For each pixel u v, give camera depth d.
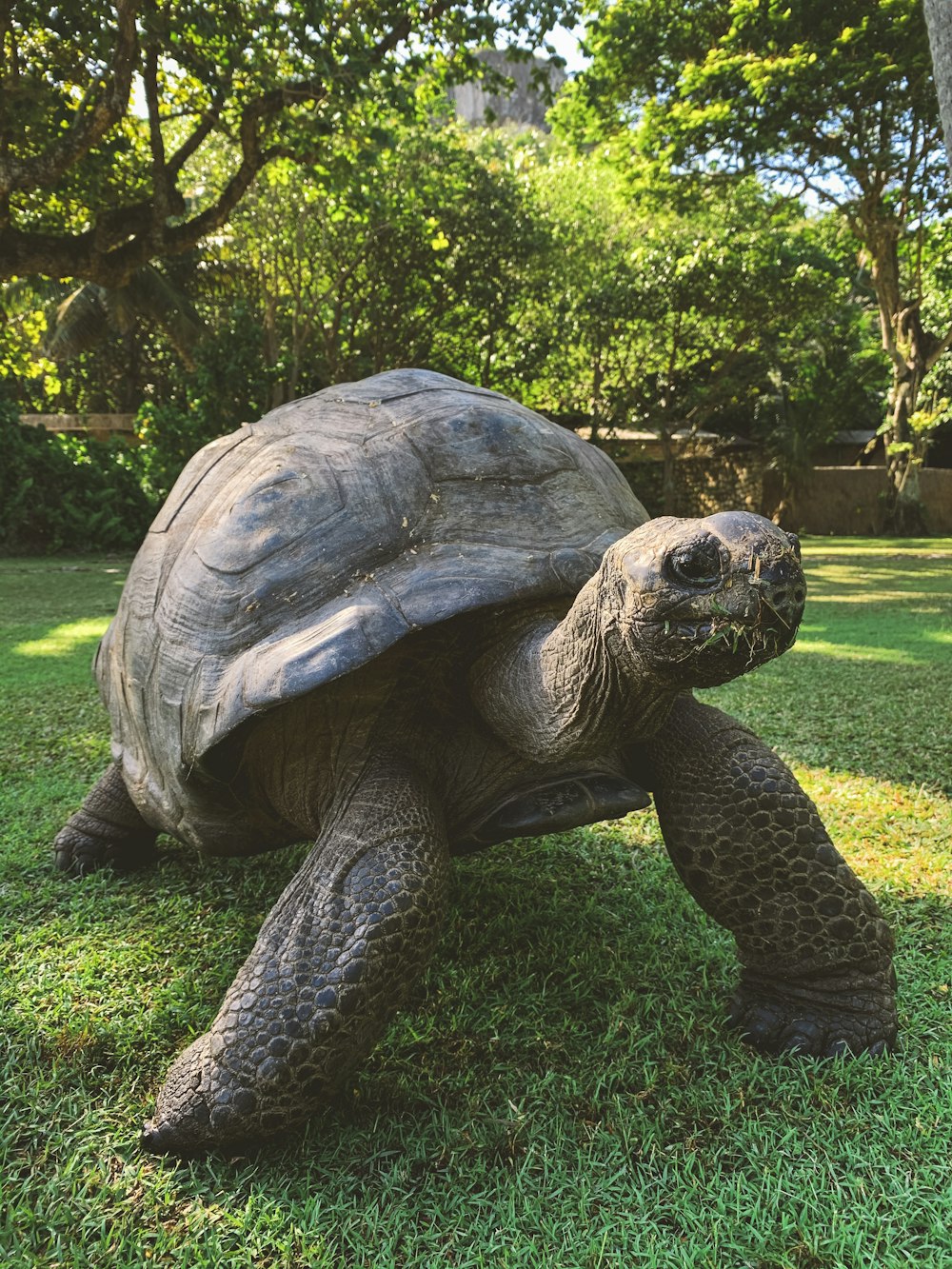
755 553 1.19
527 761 1.76
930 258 20.20
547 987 2.01
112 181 10.20
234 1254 1.30
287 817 1.87
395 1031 1.84
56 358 17.88
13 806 3.34
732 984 1.99
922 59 13.23
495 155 17.83
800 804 1.70
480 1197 1.38
